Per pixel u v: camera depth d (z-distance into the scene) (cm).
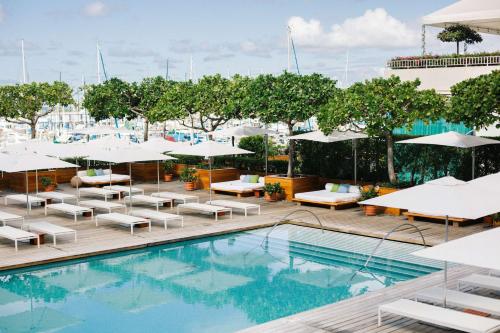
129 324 988
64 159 2872
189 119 2923
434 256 692
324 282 1212
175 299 1122
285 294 1142
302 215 1834
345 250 1456
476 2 2405
